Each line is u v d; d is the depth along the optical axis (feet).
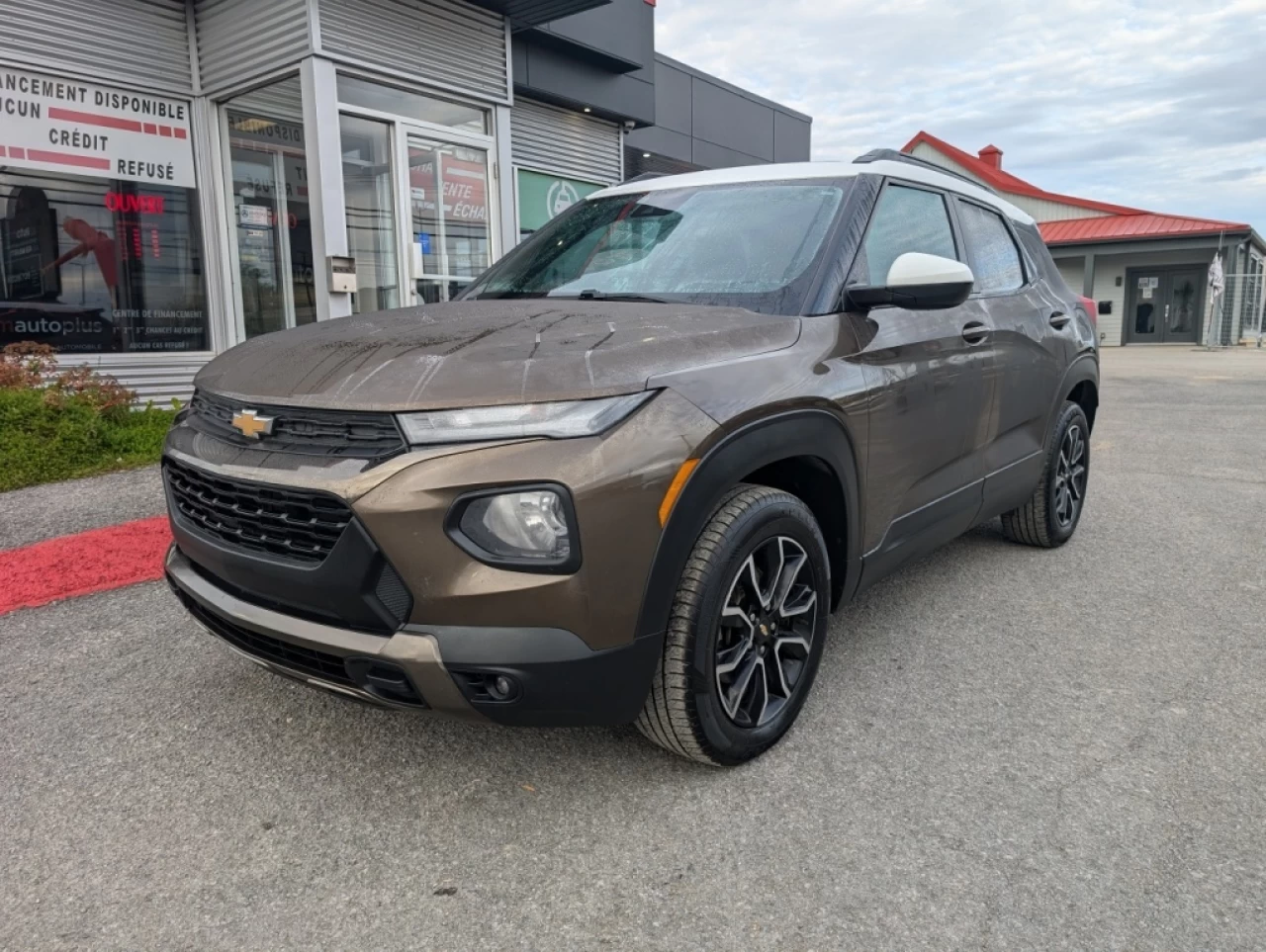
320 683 7.30
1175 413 34.32
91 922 6.37
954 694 9.94
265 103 25.82
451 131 28.86
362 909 6.51
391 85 26.63
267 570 7.21
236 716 9.39
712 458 7.33
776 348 8.41
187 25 26.05
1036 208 108.27
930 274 8.89
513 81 32.81
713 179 11.70
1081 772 8.33
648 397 7.12
